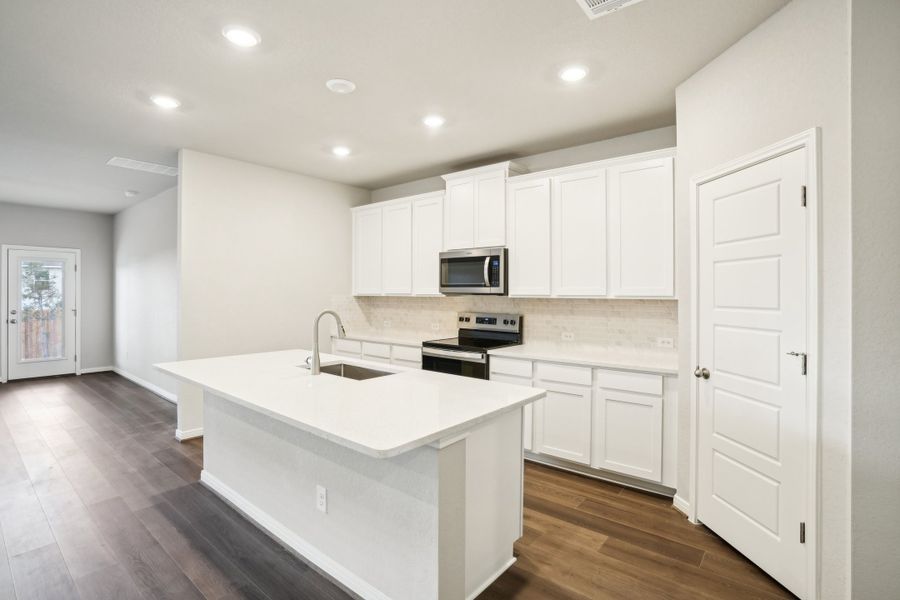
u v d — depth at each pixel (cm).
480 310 439
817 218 175
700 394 246
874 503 164
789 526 190
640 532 242
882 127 162
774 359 197
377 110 305
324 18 203
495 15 202
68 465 332
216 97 284
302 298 475
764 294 202
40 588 193
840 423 170
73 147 381
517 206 371
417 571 168
